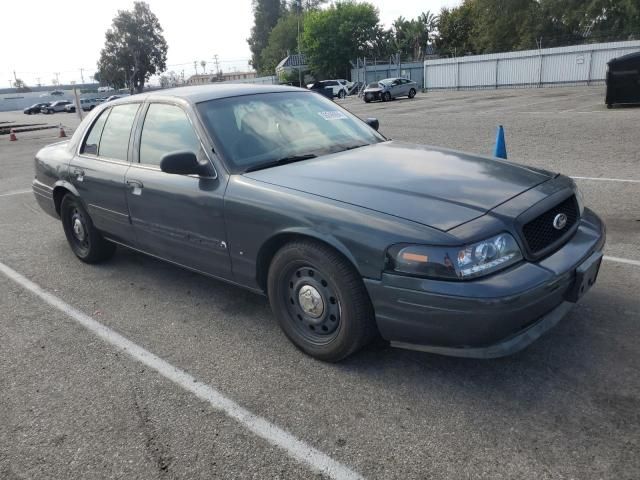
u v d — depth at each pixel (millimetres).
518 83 34406
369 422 2619
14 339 3730
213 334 3629
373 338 3039
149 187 3896
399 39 68688
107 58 94062
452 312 2504
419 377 2959
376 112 22516
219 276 3674
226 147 3523
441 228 2582
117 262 5215
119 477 2377
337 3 64250
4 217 7535
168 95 4070
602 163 8305
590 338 3219
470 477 2229
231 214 3314
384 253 2645
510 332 2582
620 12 41812
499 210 2740
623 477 2170
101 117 4730
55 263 5324
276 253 3154
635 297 3721
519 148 10180
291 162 3531
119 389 3045
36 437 2678
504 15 48875
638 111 14773
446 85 38312
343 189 3012
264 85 4352
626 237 4988
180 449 2525
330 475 2303
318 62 64500
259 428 2633
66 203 5133
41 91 127812
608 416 2531
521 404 2666
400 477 2260
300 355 3279
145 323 3857
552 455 2312
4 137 23938
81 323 3922
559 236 2943
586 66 31141
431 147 3916
